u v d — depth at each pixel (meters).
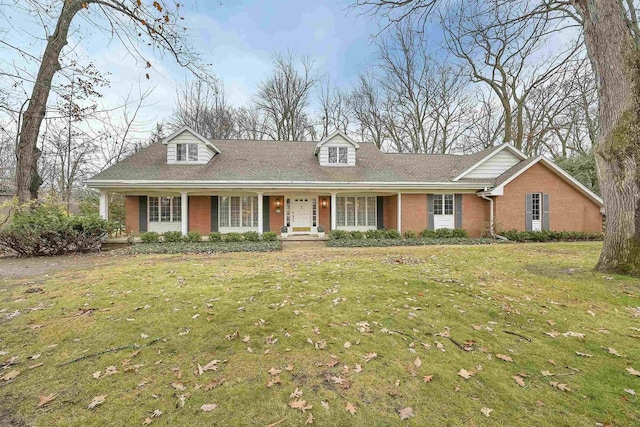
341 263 7.75
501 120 22.62
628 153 5.72
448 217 14.44
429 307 4.25
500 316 3.89
